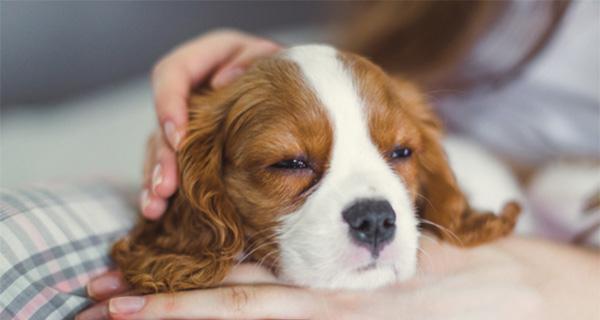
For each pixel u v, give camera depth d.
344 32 0.79
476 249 0.59
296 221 0.53
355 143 0.53
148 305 0.51
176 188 0.55
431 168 0.60
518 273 0.57
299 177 0.53
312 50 0.57
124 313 0.51
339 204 0.52
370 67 0.56
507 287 0.56
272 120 0.53
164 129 0.56
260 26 1.14
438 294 0.55
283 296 0.52
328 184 0.52
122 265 0.54
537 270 0.58
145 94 1.01
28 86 1.07
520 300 0.55
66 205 0.55
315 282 0.53
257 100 0.54
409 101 0.60
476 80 0.75
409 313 0.54
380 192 0.52
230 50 0.62
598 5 0.71
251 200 0.54
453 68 0.74
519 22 0.72
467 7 0.72
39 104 1.08
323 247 0.52
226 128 0.55
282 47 0.62
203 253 0.54
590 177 0.70
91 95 1.10
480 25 0.72
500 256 0.58
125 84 1.12
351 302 0.54
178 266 0.53
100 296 0.52
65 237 0.53
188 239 0.55
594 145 0.74
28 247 0.50
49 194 0.55
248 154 0.54
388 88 0.56
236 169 0.54
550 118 0.74
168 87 0.57
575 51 0.72
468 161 0.68
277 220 0.53
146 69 1.13
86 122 0.96
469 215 0.60
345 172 0.53
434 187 0.60
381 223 0.51
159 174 0.55
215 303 0.51
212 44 0.61
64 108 1.05
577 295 0.56
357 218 0.51
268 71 0.55
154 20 1.11
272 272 0.54
